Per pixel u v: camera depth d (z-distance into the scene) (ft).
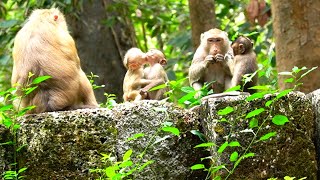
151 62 37.22
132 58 36.94
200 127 29.12
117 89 64.23
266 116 27.55
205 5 53.47
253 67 34.91
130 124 28.91
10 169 28.71
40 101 32.58
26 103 32.94
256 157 27.32
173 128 26.53
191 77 35.35
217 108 27.58
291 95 27.91
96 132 28.84
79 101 33.83
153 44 79.41
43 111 32.55
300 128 27.76
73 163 28.58
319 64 41.50
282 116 26.27
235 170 27.20
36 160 28.63
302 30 41.75
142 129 28.86
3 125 29.04
